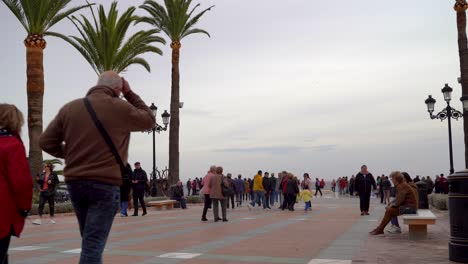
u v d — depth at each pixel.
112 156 3.60
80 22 27.11
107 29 27.28
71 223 16.02
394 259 7.29
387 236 10.66
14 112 3.86
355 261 7.12
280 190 29.09
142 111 3.85
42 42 23.66
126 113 3.71
